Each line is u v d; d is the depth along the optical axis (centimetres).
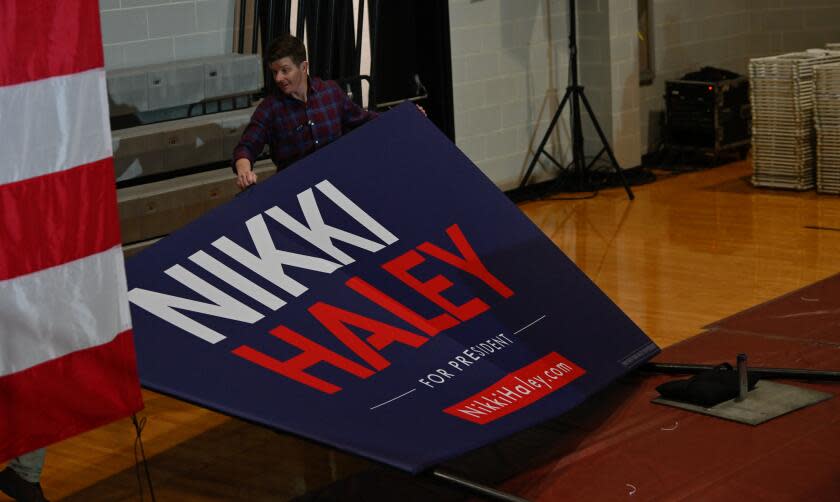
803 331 521
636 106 913
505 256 460
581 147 881
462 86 833
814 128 830
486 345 414
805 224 741
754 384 444
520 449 405
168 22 663
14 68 248
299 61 479
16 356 256
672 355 502
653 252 701
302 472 426
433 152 483
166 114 620
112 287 269
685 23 988
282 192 446
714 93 925
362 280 422
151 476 433
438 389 384
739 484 365
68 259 261
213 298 395
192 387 352
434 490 387
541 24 878
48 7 251
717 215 783
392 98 809
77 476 438
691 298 604
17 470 378
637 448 398
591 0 891
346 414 360
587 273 667
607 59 891
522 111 877
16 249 253
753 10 1031
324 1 706
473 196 477
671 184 892
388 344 398
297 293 408
